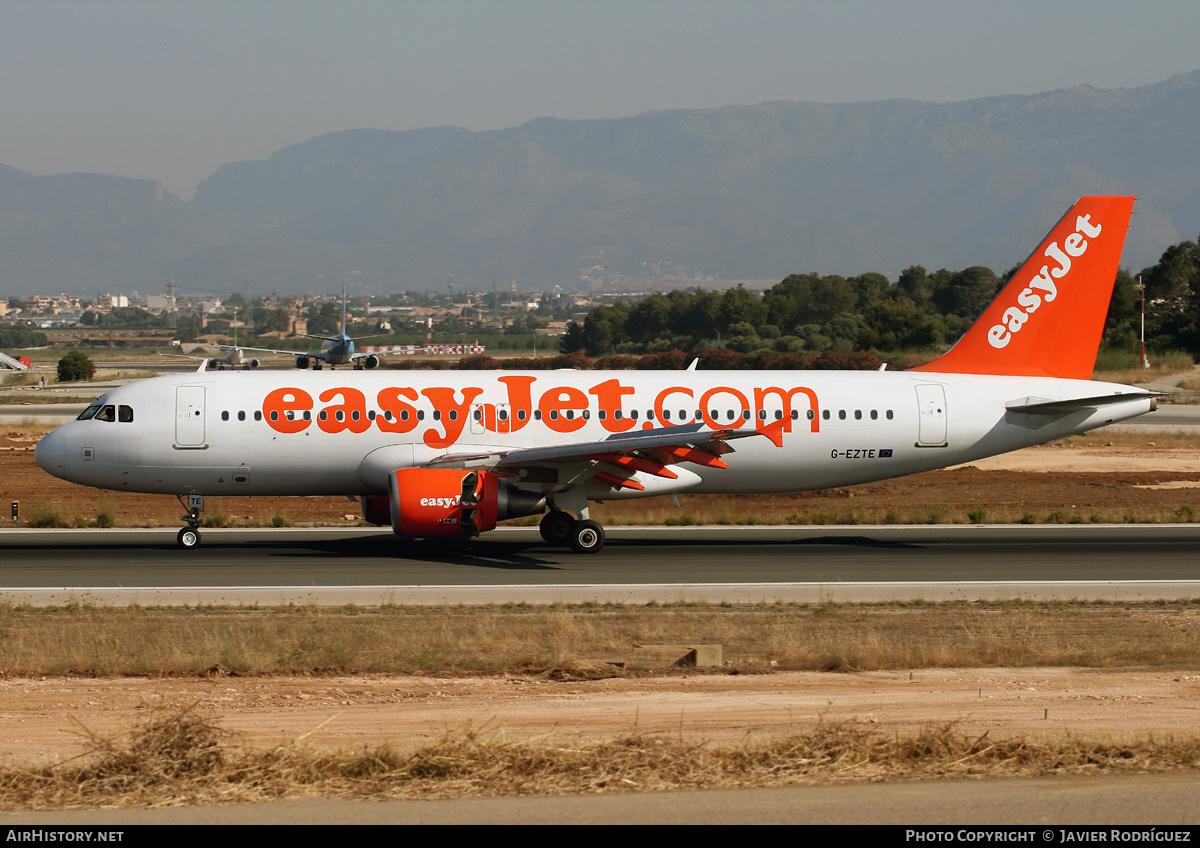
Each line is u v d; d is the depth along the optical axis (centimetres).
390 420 11638
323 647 7138
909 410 12312
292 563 10575
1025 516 13875
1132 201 12738
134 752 4541
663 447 10994
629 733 5097
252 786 4284
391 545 11794
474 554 11225
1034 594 9269
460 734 5012
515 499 11181
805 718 5422
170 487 11662
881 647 6988
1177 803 4050
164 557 10875
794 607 8731
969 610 8612
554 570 10325
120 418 11506
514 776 4394
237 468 11594
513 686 6184
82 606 8462
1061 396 12581
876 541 12269
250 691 6059
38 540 12019
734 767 4481
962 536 12706
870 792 4181
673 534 12781
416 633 7556
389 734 5106
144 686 6194
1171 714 5525
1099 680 6362
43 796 4184
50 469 11581
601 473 11400
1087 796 4128
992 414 12444
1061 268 12756
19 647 6975
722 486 12400
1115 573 10269
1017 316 12800
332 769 4431
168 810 4031
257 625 7825
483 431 11725
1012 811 3959
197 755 4519
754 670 6612
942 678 6431
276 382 11794
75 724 5322
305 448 11581
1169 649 7144
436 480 10838
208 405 11525
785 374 12525
